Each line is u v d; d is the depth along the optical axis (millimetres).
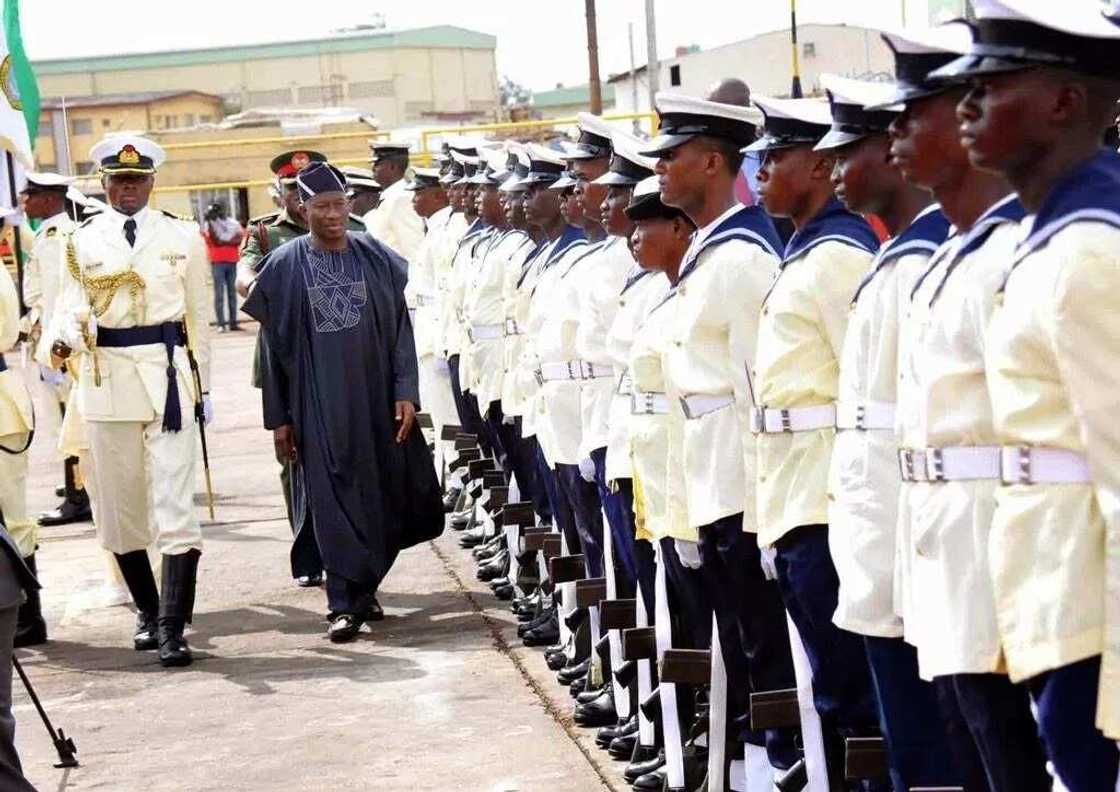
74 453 10172
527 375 8398
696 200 5590
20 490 9250
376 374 9273
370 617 9312
